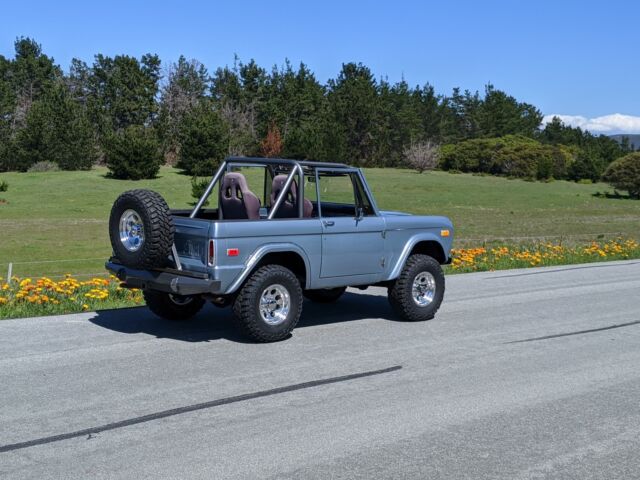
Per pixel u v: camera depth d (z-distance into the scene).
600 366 8.16
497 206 50.72
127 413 6.19
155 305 9.73
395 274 10.07
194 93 87.12
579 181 83.00
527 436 5.86
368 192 9.78
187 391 6.83
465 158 90.00
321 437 5.73
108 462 5.16
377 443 5.63
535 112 127.25
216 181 9.73
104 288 12.91
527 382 7.44
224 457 5.29
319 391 6.93
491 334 9.76
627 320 10.99
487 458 5.39
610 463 5.35
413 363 8.09
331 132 80.19
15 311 10.70
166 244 8.42
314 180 9.40
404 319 10.48
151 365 7.70
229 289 8.38
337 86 104.12
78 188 53.94
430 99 111.12
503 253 19.47
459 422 6.16
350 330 9.73
